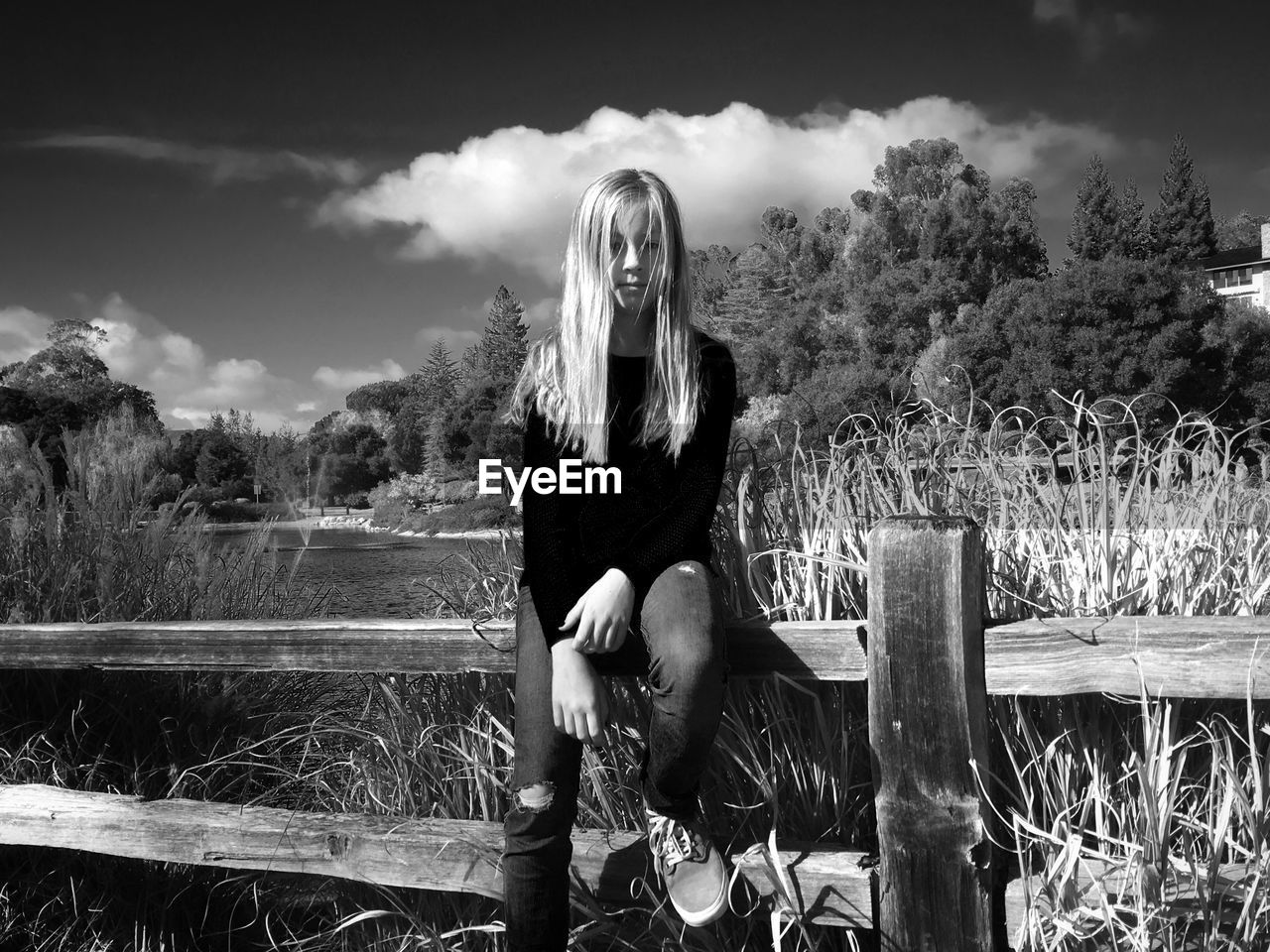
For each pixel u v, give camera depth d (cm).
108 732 218
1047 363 3234
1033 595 156
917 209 5741
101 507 264
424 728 180
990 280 5303
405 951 163
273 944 172
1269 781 125
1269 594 150
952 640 124
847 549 160
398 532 1583
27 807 182
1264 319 3406
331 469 5388
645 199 140
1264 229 6188
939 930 126
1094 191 5709
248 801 215
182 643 175
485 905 163
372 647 162
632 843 147
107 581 246
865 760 150
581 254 143
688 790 130
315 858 162
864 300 4938
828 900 134
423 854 155
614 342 151
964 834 124
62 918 191
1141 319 3234
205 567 287
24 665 187
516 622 149
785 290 6894
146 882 188
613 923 146
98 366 7406
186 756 215
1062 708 138
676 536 134
